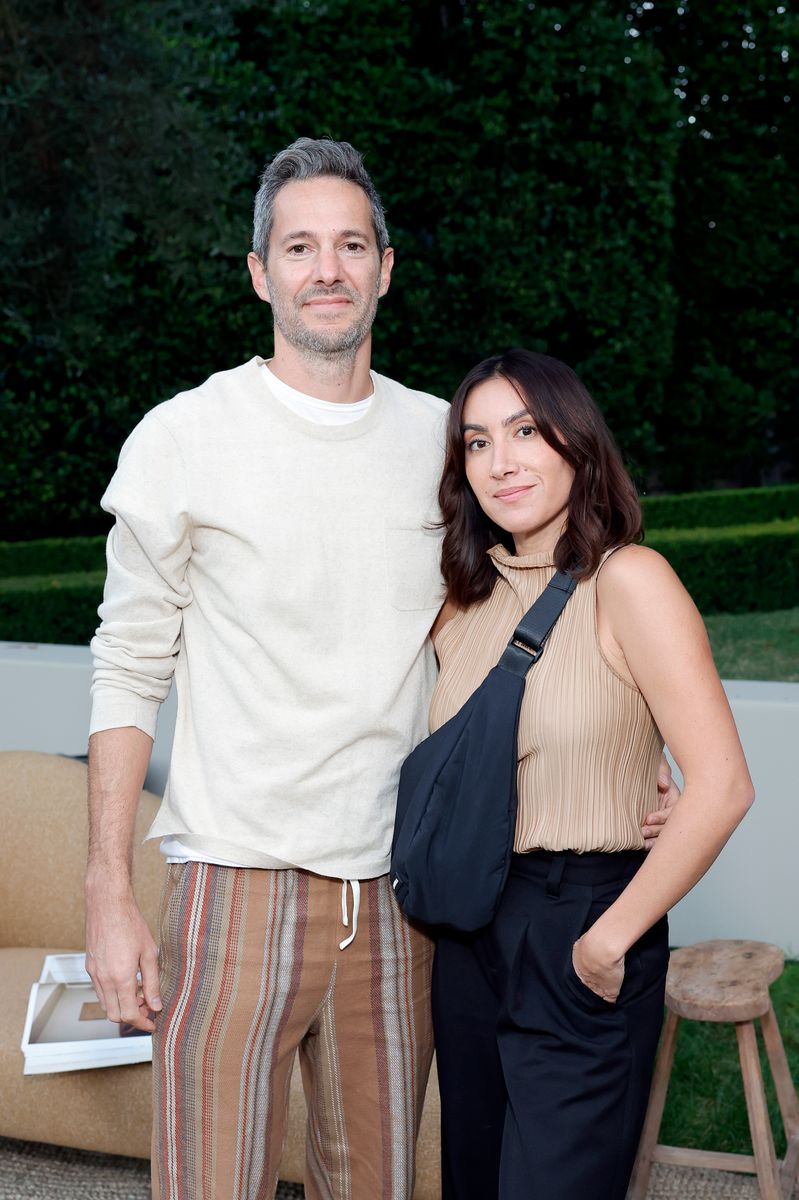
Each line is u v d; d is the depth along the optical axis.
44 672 3.75
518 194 8.28
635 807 1.58
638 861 1.60
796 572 7.86
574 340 8.70
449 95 8.11
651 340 8.65
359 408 1.70
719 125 9.23
